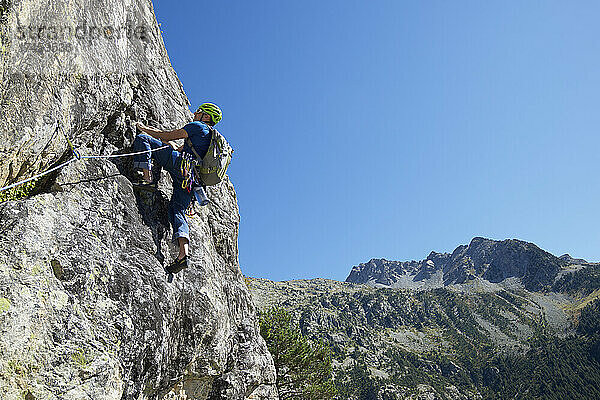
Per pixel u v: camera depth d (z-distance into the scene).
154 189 6.37
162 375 5.98
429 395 190.88
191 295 6.72
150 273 5.66
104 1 5.90
